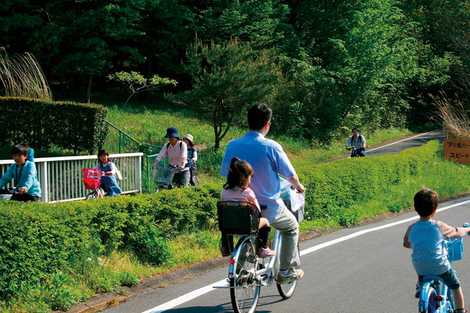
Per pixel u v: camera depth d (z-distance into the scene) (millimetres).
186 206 16031
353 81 69438
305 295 12273
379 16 71000
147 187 29891
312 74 65812
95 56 53875
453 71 87750
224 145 46375
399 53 74000
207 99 42531
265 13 64062
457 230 9492
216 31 62781
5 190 15992
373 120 73750
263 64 44969
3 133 35250
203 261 14867
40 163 22750
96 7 55969
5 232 10844
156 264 14109
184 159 24141
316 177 21406
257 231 10648
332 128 64938
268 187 10867
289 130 61000
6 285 10875
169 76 66375
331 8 73562
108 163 24500
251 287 11086
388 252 16391
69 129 34188
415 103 89250
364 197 25500
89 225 13047
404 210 25625
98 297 11812
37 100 34781
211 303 11570
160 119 52125
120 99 61312
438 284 9438
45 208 12055
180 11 61938
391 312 11227
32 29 54125
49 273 11812
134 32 56719
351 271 14281
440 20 90188
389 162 28922
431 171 34844
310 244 17516
